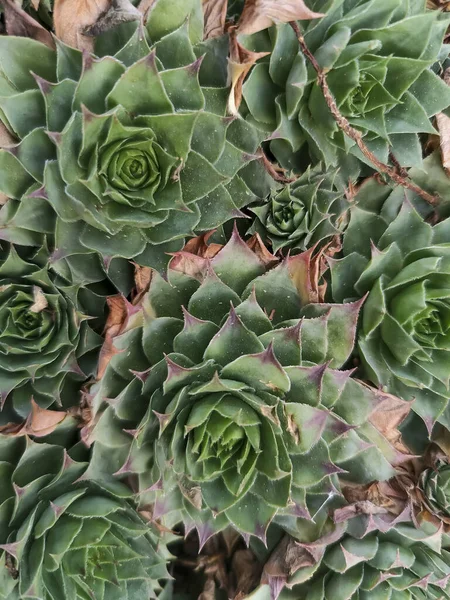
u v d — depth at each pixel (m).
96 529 0.16
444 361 0.16
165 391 0.14
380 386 0.17
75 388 0.16
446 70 0.18
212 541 0.20
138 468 0.15
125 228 0.14
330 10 0.15
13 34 0.15
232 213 0.15
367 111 0.16
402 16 0.16
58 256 0.14
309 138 0.17
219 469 0.14
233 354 0.14
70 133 0.13
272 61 0.16
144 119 0.14
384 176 0.17
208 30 0.16
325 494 0.16
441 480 0.18
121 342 0.15
